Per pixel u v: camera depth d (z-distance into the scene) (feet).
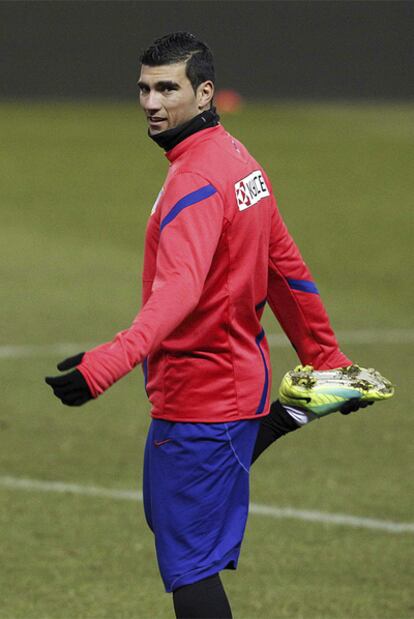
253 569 56.80
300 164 226.79
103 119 284.00
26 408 85.30
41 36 311.47
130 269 140.26
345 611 51.88
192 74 37.55
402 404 88.33
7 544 59.31
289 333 43.47
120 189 198.18
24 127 268.82
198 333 38.14
